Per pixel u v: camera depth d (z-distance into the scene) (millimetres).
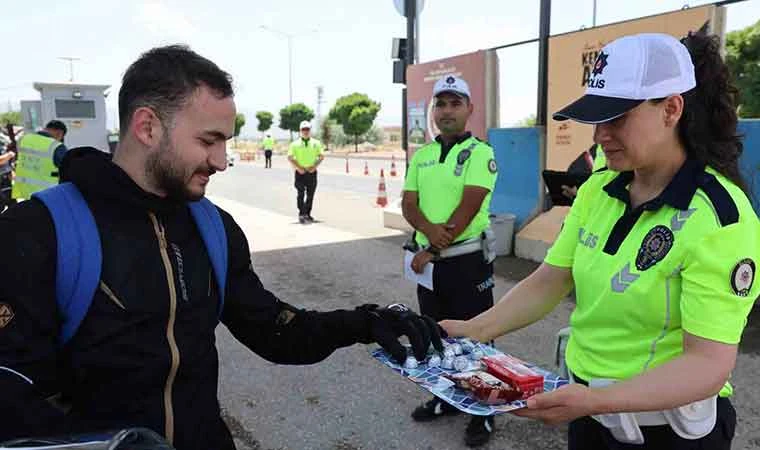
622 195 1584
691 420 1524
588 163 6559
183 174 1356
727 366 1378
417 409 3539
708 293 1369
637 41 1442
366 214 11289
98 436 1092
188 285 1424
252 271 1708
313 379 4086
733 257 1363
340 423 3514
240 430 3461
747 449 3088
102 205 1336
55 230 1265
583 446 1788
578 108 1472
